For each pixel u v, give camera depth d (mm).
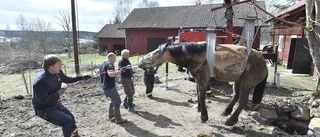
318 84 6496
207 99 6977
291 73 12477
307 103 6227
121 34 35531
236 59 4398
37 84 3215
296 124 5703
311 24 5812
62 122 3451
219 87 8461
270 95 7570
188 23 25031
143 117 5461
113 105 5043
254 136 4465
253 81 4562
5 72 19469
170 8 29000
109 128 4848
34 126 4988
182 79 10086
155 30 26797
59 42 42719
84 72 13727
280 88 8430
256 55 4598
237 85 5055
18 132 4676
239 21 19703
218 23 22828
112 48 36188
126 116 5523
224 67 4418
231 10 7754
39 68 21172
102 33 36875
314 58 6363
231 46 4645
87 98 7168
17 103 6703
